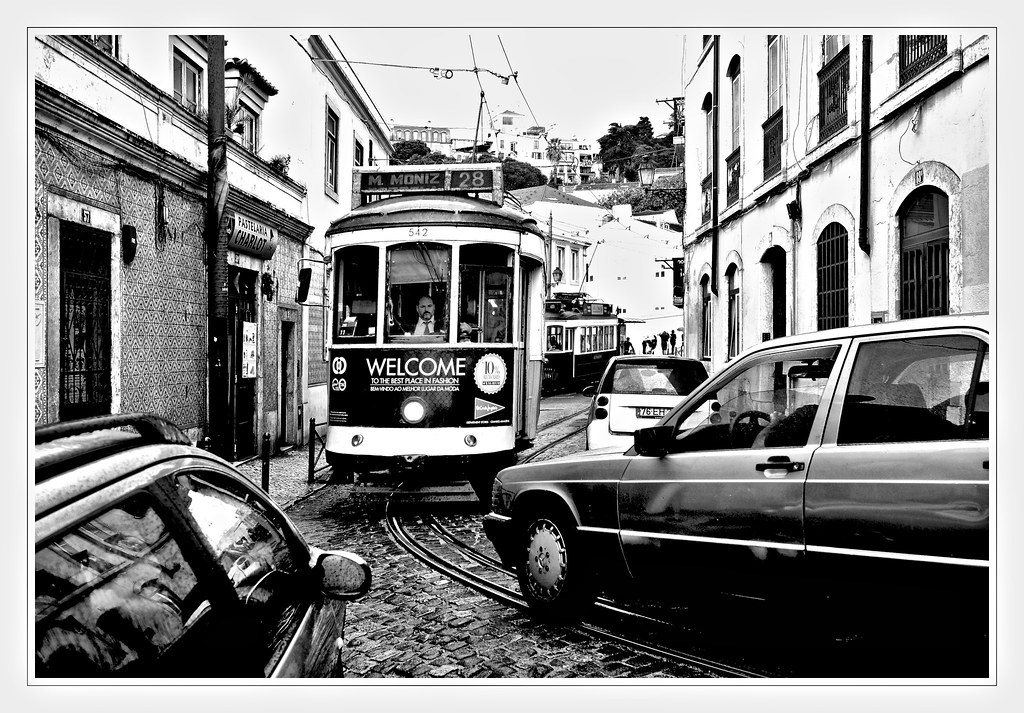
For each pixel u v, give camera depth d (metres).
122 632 2.00
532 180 64.69
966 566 3.50
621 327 40.22
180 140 10.85
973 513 3.50
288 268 15.95
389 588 6.42
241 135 13.94
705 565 4.48
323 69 18.33
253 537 2.81
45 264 7.62
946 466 3.61
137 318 9.70
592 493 5.17
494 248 9.34
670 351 38.78
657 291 51.09
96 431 2.28
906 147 8.86
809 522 4.00
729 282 16.67
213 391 10.25
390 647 5.06
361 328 9.16
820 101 11.35
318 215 18.05
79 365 8.47
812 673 4.48
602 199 57.53
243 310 13.63
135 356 9.65
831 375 4.17
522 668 4.66
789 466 4.14
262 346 14.35
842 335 4.22
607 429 10.36
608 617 5.62
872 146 9.66
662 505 4.73
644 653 4.89
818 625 4.05
